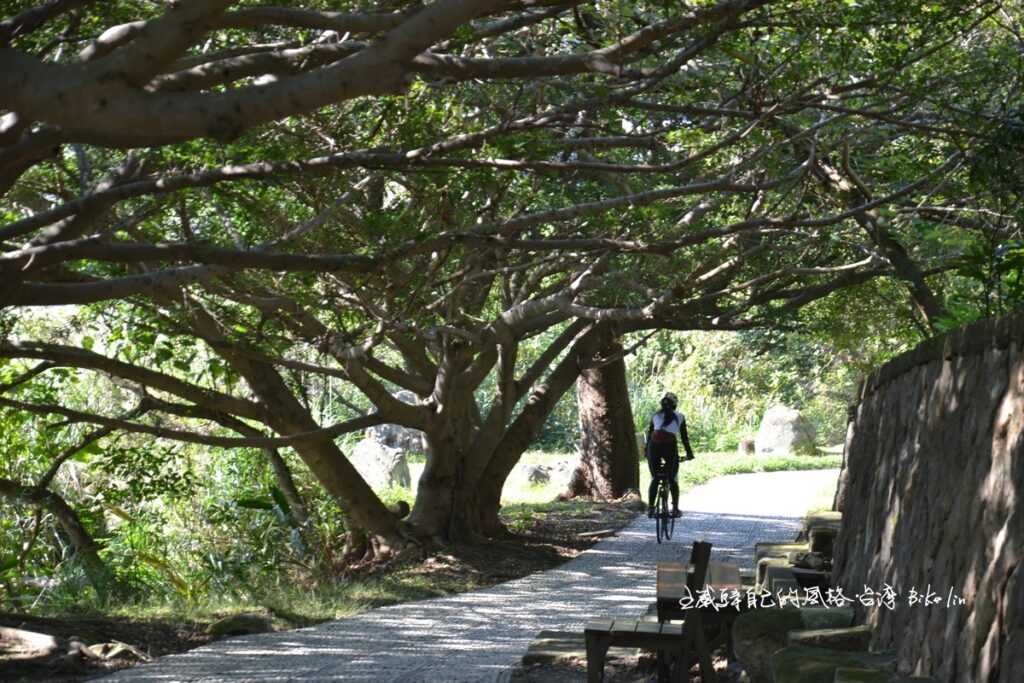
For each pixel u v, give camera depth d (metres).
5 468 17.27
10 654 11.57
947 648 5.72
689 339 46.25
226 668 11.22
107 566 17.61
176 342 15.88
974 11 11.32
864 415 10.18
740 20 9.66
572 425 44.62
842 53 9.94
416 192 11.30
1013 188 11.41
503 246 9.41
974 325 6.30
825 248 18.30
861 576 8.56
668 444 21.83
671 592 8.70
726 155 12.97
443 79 9.52
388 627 14.02
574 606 15.61
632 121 12.56
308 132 10.77
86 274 12.59
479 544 20.33
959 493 6.10
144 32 3.65
